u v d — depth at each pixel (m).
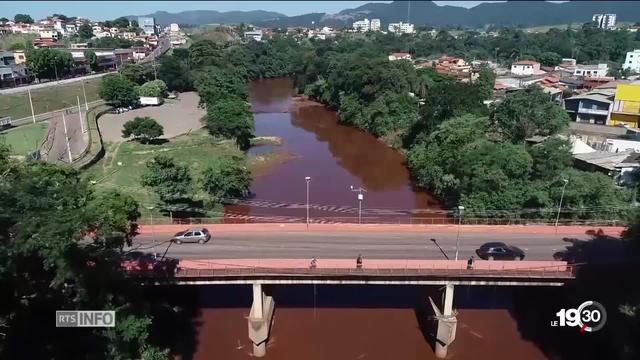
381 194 77.44
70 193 33.62
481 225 51.94
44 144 84.44
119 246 35.38
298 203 72.81
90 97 135.50
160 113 127.31
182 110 132.50
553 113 79.38
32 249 28.08
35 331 33.62
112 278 34.94
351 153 101.56
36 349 33.19
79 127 98.88
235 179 70.75
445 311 41.16
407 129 104.88
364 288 51.72
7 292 31.73
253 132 113.88
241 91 131.62
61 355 33.69
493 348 42.91
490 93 121.38
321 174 87.81
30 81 139.62
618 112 100.44
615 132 90.31
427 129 94.44
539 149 64.50
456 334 44.56
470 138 71.75
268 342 43.28
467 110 89.12
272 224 51.38
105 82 127.69
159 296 46.25
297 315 47.12
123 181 72.19
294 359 41.44
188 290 50.19
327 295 50.44
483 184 59.59
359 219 64.31
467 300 49.53
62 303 33.69
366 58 138.62
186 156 86.12
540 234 50.06
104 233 32.97
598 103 102.31
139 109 132.88
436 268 39.94
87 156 80.25
